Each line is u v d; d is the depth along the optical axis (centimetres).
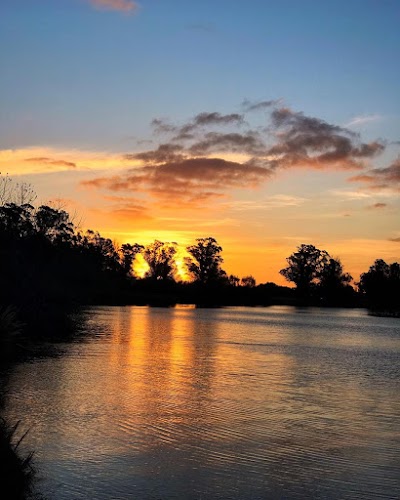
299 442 1349
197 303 14162
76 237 6256
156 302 12731
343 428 1500
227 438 1365
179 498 992
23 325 3275
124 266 14512
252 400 1831
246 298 15588
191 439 1346
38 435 1328
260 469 1151
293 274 17412
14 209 5112
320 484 1075
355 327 6731
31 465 1111
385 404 1847
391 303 16125
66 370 2294
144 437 1348
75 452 1217
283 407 1742
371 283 16412
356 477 1116
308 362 2964
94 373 2245
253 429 1455
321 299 17025
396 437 1419
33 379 2052
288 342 4184
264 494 1023
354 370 2716
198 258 15525
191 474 1110
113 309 8775
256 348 3594
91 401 1708
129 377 2183
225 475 1112
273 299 17200
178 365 2588
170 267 15300
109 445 1276
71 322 4531
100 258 8844
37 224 5422
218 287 15200
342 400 1898
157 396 1830
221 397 1858
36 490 1006
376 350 3862
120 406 1658
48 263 5156
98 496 989
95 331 4400
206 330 5006
